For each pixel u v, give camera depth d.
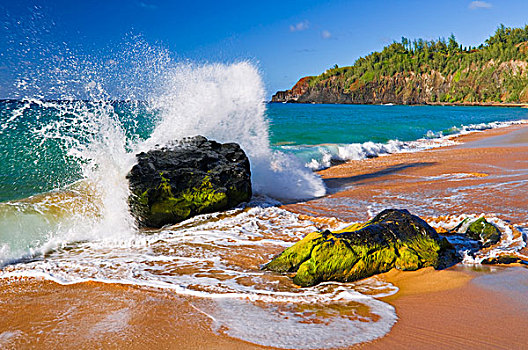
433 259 4.59
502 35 160.88
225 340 3.17
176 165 7.30
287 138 20.41
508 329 3.26
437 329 3.28
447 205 7.45
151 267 4.88
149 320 3.53
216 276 4.57
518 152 14.89
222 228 6.43
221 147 8.34
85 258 5.20
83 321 3.53
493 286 4.09
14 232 5.61
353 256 4.38
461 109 84.44
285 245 5.71
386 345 3.06
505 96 133.12
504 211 6.89
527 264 4.66
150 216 6.56
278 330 3.32
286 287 4.24
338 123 30.86
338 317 3.53
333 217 6.86
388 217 5.10
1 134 11.56
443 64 158.38
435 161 13.44
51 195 6.91
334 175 11.55
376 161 14.38
